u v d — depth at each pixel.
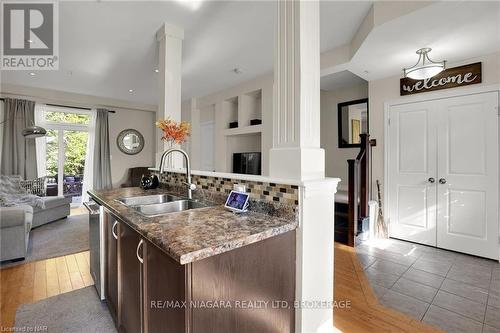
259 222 1.26
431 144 3.22
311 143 1.40
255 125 4.62
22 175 5.04
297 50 1.37
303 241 1.29
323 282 1.43
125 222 1.38
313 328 1.39
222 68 4.13
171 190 2.44
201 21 2.74
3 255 2.71
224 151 5.38
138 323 1.30
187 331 0.90
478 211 2.89
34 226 4.00
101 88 5.31
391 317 1.78
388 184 3.61
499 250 2.75
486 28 2.32
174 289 0.97
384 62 3.14
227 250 0.98
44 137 5.47
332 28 2.81
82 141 6.08
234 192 1.59
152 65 3.97
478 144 2.87
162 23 2.77
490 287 2.20
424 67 2.55
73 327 1.73
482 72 2.84
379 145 3.69
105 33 2.96
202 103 6.02
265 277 1.17
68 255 2.99
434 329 1.65
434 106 3.18
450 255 2.94
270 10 2.53
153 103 6.79
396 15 2.20
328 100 5.04
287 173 1.39
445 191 3.12
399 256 2.91
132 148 6.75
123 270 1.50
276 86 1.47
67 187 5.88
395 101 3.52
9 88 4.99
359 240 3.39
